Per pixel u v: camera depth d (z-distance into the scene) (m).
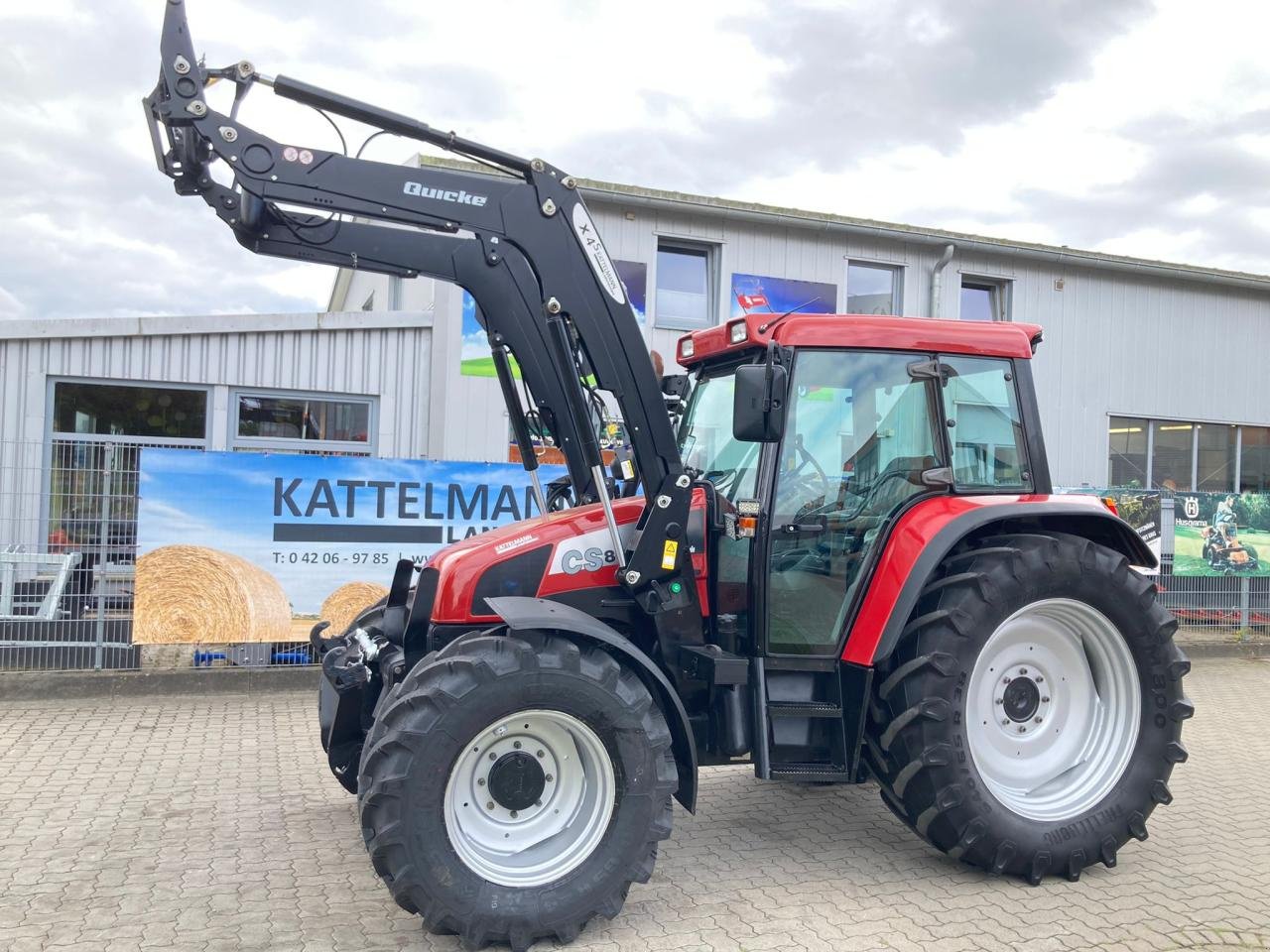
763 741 3.96
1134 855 4.43
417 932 3.49
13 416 9.62
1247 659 9.97
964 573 4.07
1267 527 10.22
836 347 4.21
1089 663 4.40
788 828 4.73
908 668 3.94
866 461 4.25
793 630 4.10
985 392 4.47
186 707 6.94
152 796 4.99
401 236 3.90
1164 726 4.27
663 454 3.97
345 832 4.50
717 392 4.67
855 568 4.19
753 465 4.24
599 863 3.46
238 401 10.22
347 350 10.50
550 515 4.30
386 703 3.63
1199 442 14.34
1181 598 9.92
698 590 4.17
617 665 3.55
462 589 3.89
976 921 3.67
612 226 11.32
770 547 4.06
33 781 5.21
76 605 7.22
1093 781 4.25
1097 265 13.34
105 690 7.21
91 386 9.86
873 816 4.92
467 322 10.69
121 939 3.40
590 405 4.27
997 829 3.95
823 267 12.32
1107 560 4.23
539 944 3.45
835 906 3.79
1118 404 13.70
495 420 10.79
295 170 3.71
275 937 3.43
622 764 3.50
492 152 3.91
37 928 3.48
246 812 4.77
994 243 12.84
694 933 3.54
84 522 7.21
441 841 3.30
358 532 7.79
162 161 3.77
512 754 3.54
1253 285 14.15
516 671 3.38
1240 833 4.75
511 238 3.92
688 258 12.01
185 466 7.33
